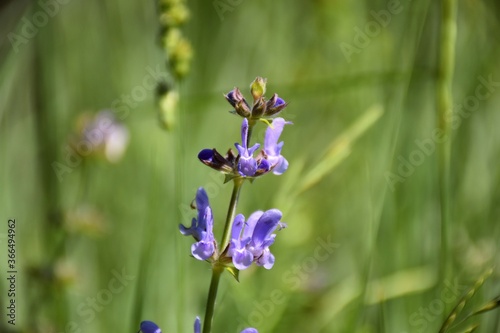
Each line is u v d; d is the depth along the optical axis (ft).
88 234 1.78
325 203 2.15
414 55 1.73
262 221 1.30
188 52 1.61
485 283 1.65
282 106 1.33
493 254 1.69
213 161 1.32
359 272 1.85
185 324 1.73
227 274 1.70
